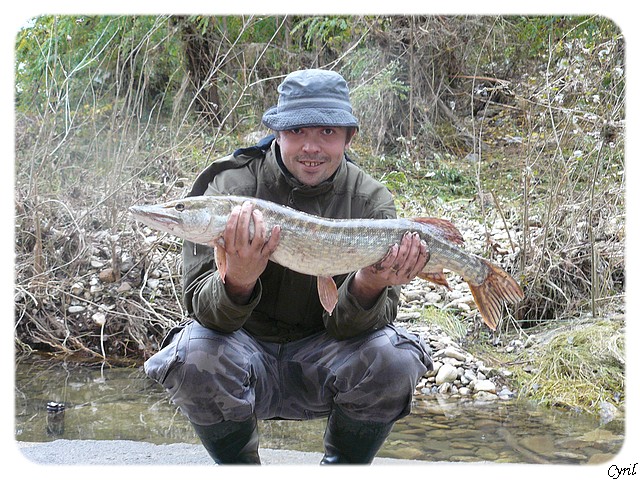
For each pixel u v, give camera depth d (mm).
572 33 4695
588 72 3377
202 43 5051
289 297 1636
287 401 1653
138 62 4641
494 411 2408
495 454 1992
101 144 3666
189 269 1592
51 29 4059
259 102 4965
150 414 2336
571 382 2600
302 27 5391
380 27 5164
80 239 3184
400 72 5363
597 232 3268
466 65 5602
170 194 3529
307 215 1523
